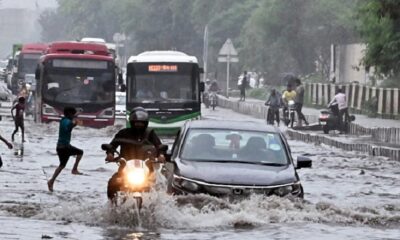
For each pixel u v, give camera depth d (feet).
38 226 98.32
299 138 278.87
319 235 95.25
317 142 261.44
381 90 364.38
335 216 107.86
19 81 482.69
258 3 630.33
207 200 104.73
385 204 128.47
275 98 334.85
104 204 113.80
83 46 300.20
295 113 349.00
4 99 470.80
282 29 503.61
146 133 106.42
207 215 102.27
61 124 147.13
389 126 303.07
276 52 525.75
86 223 101.55
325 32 498.69
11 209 111.65
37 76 297.33
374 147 222.69
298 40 501.97
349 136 286.05
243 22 632.79
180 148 114.93
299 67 521.65
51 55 295.48
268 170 110.22
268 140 116.78
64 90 294.87
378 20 263.70
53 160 187.21
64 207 112.16
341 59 484.33
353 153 226.99
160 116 276.00
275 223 102.68
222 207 104.63
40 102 295.48
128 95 277.23
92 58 296.71
